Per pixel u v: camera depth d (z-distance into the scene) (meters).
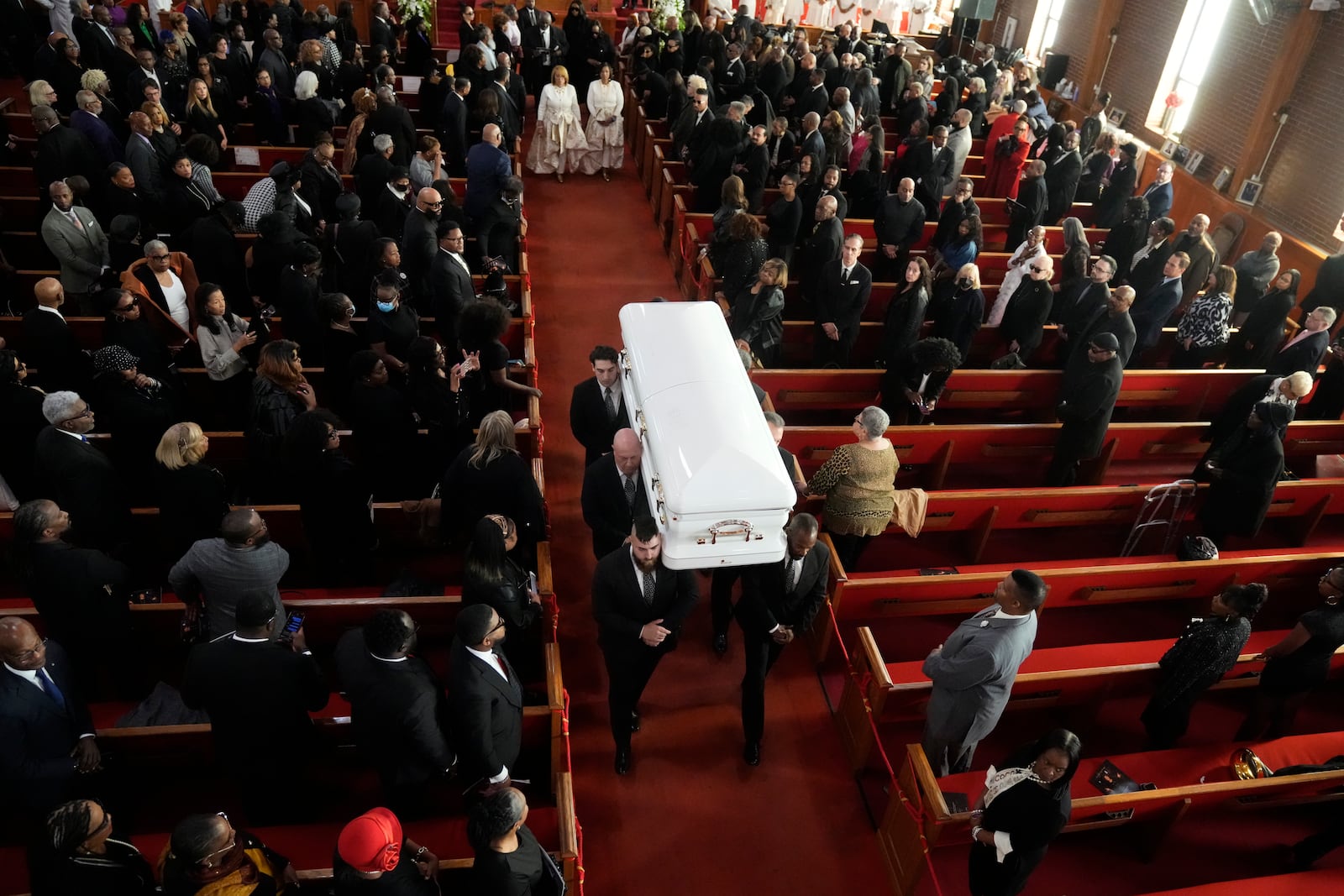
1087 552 7.43
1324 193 11.49
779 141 10.96
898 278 10.07
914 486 7.88
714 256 8.88
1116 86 15.63
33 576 4.31
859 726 5.29
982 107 14.07
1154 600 6.76
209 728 4.44
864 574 6.38
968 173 13.75
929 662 4.58
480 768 3.99
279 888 3.48
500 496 5.10
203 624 4.54
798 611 5.01
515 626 4.64
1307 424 8.11
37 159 8.66
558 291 9.98
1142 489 7.02
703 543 4.36
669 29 13.71
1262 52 12.35
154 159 8.68
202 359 6.96
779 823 5.07
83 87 10.04
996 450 7.57
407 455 5.91
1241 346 9.06
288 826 4.46
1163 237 9.45
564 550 6.76
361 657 3.78
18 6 13.23
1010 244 10.94
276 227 6.93
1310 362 7.90
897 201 9.55
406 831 4.40
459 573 6.31
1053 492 6.89
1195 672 5.07
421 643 5.49
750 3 20.80
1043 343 9.51
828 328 8.21
